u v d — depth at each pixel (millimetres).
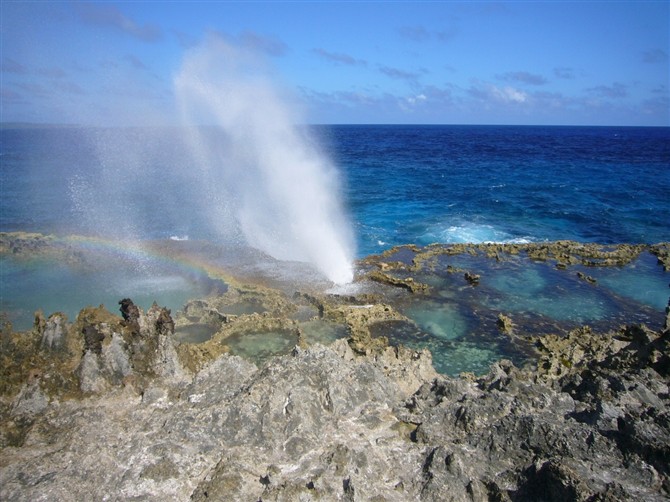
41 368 16188
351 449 11773
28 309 30156
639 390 13781
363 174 92500
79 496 11031
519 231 52469
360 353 24047
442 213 59344
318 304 29578
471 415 12836
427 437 12578
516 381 14445
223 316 27250
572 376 15820
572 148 167250
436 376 18359
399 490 11039
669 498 10031
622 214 59812
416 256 39844
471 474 11273
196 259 37562
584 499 9648
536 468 10844
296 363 14391
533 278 35781
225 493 10930
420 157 129750
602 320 29438
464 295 32406
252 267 35906
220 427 12836
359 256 43000
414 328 27672
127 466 11773
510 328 27797
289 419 12906
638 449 11141
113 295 31953
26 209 56062
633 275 37188
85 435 13070
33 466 11906
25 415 14250
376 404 14031
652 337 18016
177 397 14836
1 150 111750
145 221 50062
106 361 15992
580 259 40469
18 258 38188
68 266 36719
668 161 120250
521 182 84250
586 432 11734
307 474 11344
